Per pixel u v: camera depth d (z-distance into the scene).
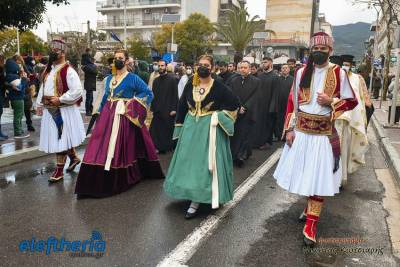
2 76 8.36
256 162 7.76
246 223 4.60
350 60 6.00
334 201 5.54
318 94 3.88
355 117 5.87
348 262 3.76
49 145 5.82
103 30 62.88
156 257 3.71
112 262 3.61
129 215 4.71
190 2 60.47
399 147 8.96
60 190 5.56
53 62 5.83
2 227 4.28
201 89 4.80
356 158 6.06
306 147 4.01
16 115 8.61
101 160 5.31
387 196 5.84
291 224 4.62
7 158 6.85
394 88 12.28
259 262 3.69
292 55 60.62
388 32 18.06
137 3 61.34
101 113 5.56
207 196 4.62
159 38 46.38
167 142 8.19
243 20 40.72
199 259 3.71
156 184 5.97
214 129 4.70
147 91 5.71
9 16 10.67
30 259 3.62
